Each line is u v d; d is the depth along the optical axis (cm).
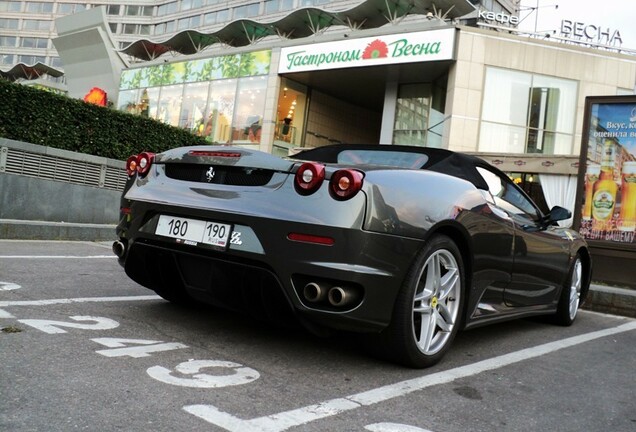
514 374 296
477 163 361
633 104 714
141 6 6750
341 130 2798
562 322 473
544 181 1435
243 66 2566
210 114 2680
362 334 273
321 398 224
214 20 5875
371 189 253
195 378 230
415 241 264
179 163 307
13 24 7988
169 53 3353
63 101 870
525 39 2047
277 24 2650
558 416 235
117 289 413
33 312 313
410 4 2272
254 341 301
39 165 830
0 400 186
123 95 3203
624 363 348
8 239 666
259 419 194
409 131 2239
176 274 305
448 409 228
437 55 1995
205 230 277
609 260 704
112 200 938
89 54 3494
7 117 803
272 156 273
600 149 730
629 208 706
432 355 286
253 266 258
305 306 249
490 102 2016
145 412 189
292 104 2528
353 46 2184
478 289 321
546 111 2050
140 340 279
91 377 217
